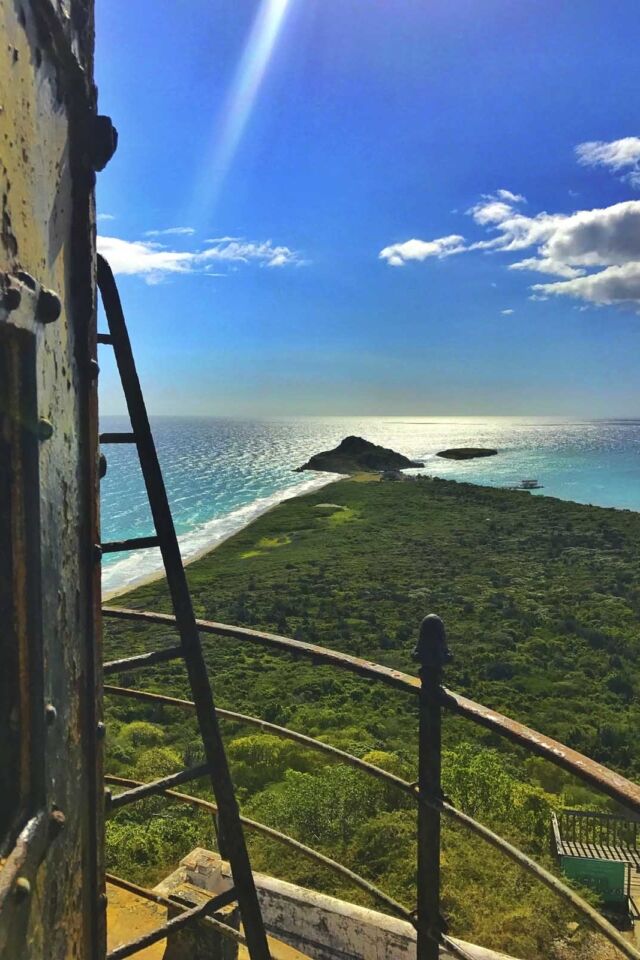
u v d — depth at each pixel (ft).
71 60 4.25
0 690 3.88
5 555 3.80
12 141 3.45
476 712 4.95
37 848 3.92
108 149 4.79
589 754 58.70
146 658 6.00
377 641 92.84
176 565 6.13
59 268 4.26
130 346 6.06
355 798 22.90
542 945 15.33
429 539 172.86
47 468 4.08
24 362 3.77
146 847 17.76
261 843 20.36
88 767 4.91
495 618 107.65
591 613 108.99
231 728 53.01
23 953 3.75
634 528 182.09
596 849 23.91
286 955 9.91
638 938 20.13
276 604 112.88
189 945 8.26
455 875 18.37
